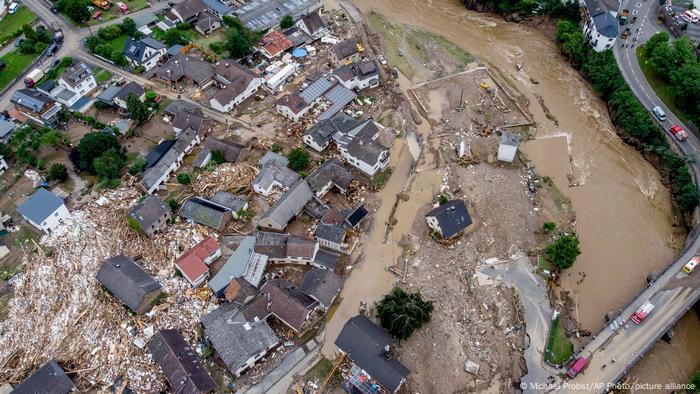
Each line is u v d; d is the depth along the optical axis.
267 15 116.94
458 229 77.62
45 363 62.88
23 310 68.06
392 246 78.19
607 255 80.06
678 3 115.00
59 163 87.25
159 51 106.44
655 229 83.56
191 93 101.12
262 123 95.56
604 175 90.75
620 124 97.31
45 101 93.25
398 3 129.50
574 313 73.44
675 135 92.44
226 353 63.38
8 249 74.44
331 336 68.31
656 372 68.19
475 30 121.88
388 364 61.00
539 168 91.31
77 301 68.31
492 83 106.62
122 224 77.00
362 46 112.62
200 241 75.75
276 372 64.75
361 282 73.94
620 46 107.88
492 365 66.62
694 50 102.25
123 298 67.19
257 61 108.50
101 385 61.84
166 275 71.62
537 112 101.50
